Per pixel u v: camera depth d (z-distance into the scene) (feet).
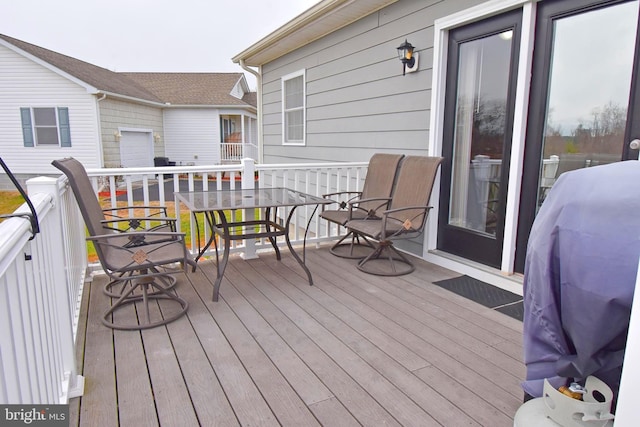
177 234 7.97
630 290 3.49
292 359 6.97
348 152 16.92
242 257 12.89
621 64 8.11
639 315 2.93
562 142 9.23
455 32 11.64
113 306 8.53
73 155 37.17
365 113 15.60
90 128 36.78
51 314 5.16
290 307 9.12
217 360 6.91
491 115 10.88
